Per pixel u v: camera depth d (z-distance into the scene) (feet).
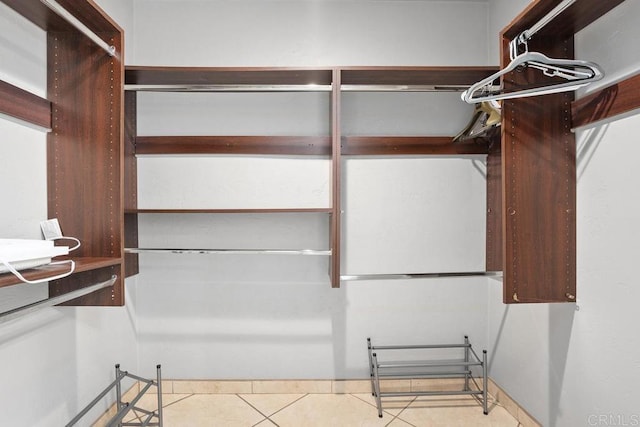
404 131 7.28
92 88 4.90
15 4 4.19
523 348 6.15
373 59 7.25
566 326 5.14
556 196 4.99
